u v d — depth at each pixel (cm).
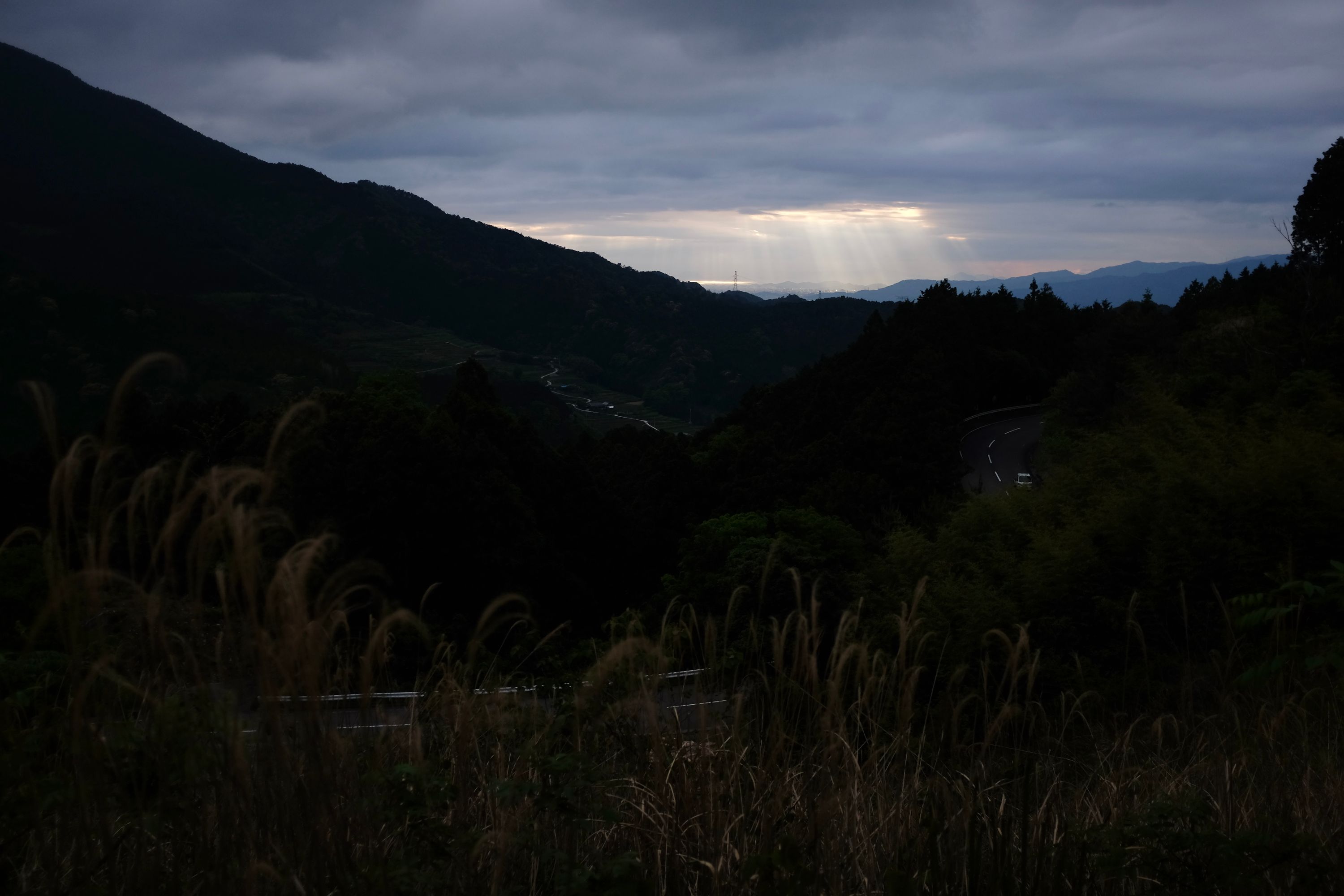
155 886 204
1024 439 5031
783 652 300
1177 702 448
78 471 176
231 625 182
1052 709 443
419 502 2381
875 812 288
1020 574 1099
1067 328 7750
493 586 2481
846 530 2478
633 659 285
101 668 183
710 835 262
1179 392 2669
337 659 244
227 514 175
